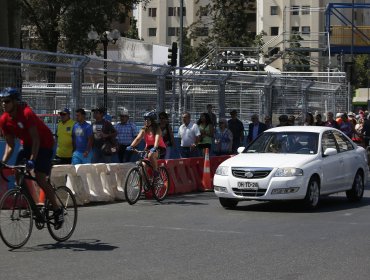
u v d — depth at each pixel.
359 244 12.97
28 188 12.28
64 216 12.82
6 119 11.95
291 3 105.62
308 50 56.94
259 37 85.44
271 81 32.94
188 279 9.91
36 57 21.00
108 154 21.62
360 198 20.66
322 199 21.36
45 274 10.15
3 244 12.54
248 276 10.14
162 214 17.28
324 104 41.88
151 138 20.06
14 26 30.47
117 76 23.25
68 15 36.72
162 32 113.00
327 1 105.25
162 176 20.28
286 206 19.20
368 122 33.06
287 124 28.55
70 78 23.30
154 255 11.72
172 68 25.66
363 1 109.44
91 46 38.16
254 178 17.69
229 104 32.41
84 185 19.12
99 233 14.08
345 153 20.05
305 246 12.72
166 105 26.84
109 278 9.93
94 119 21.84
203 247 12.54
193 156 26.19
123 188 20.41
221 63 52.28
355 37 61.72
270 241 13.24
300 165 17.81
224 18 80.50
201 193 23.02
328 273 10.41
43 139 12.09
